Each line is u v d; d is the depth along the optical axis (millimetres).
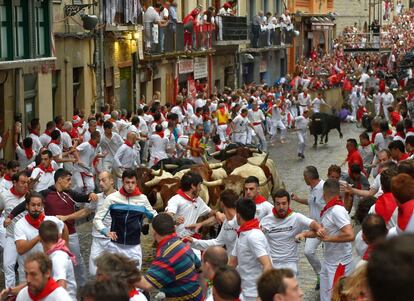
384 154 17703
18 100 26875
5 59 25469
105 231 12625
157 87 42031
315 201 14789
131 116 30562
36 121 22734
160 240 10023
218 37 48062
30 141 21922
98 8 33031
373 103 50000
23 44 26641
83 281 13867
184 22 43781
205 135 34469
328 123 38688
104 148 23203
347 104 49750
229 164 19547
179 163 19453
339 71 59031
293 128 44844
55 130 21859
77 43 31938
